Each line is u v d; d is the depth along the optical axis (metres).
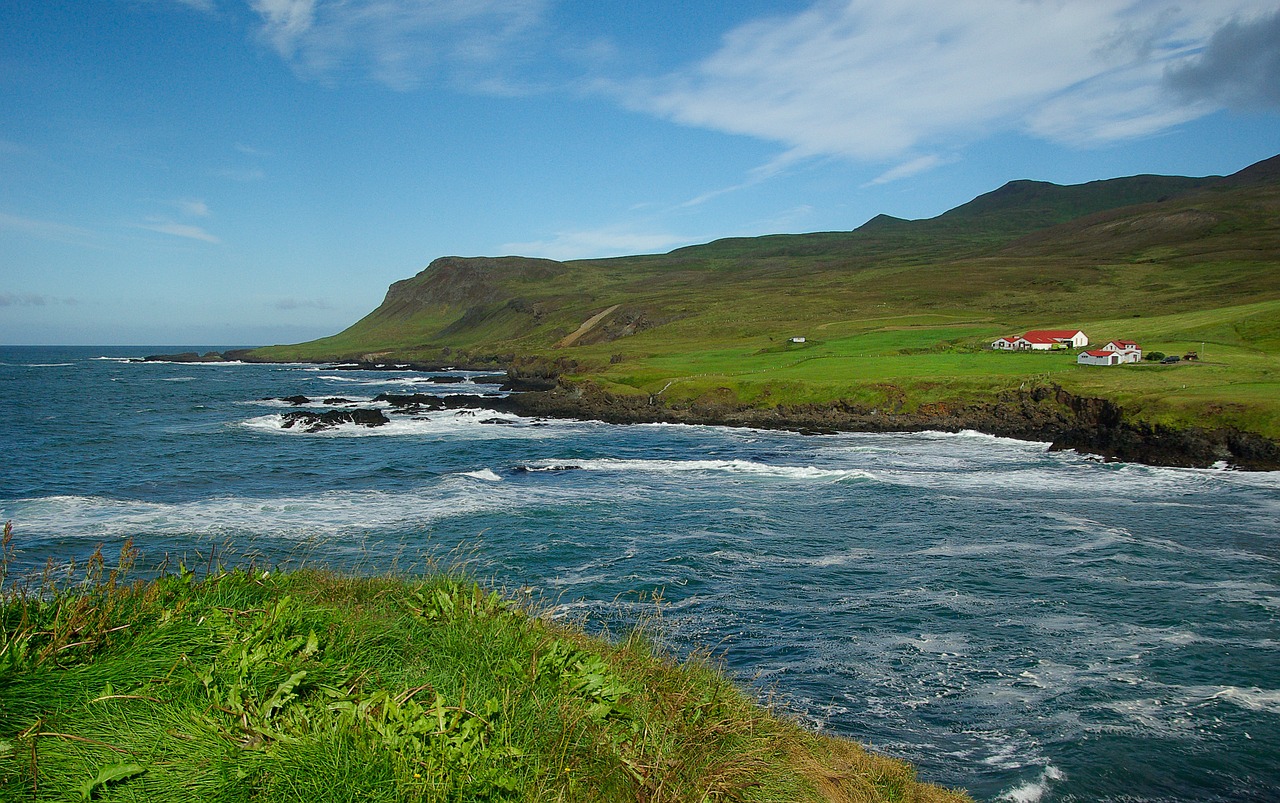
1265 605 19.45
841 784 7.32
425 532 26.14
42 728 4.57
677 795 5.33
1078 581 21.44
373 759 4.67
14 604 6.11
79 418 65.06
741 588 20.56
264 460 43.88
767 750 6.86
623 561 22.98
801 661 15.91
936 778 11.61
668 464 42.25
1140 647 16.80
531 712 5.79
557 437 56.31
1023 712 13.86
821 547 24.89
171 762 4.46
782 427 61.19
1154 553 24.28
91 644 5.67
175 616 6.29
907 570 22.41
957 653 16.44
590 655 7.16
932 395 61.56
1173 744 12.83
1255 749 12.70
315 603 7.78
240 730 4.75
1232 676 15.38
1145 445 45.69
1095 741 12.84
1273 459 40.38
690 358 100.62
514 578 21.06
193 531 25.44
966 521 28.81
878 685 14.86
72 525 26.31
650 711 6.64
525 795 4.82
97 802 4.12
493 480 37.47
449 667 6.41
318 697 5.35
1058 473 40.25
